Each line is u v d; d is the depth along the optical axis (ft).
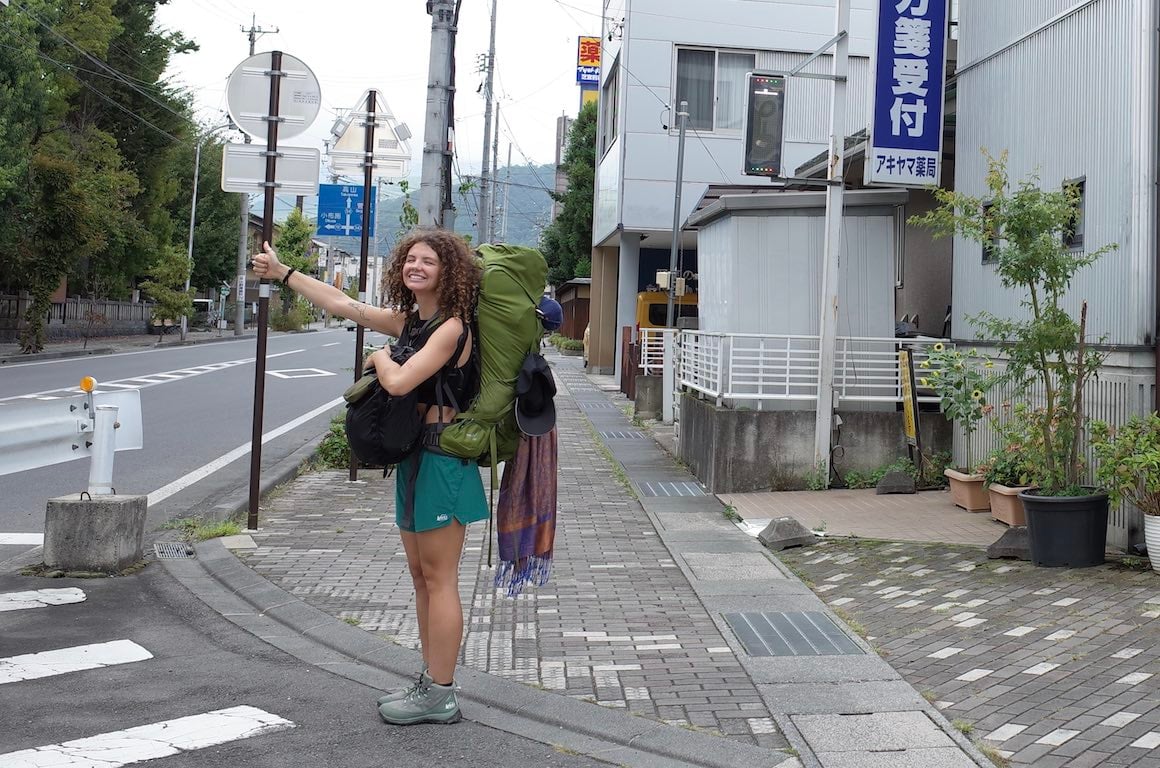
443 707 14.06
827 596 21.27
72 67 114.11
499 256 13.89
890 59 33.14
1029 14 28.53
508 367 13.75
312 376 83.97
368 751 13.12
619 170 70.59
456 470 13.66
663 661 16.96
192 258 157.48
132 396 24.06
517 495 14.34
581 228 123.54
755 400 35.96
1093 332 25.26
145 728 13.67
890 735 13.61
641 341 64.08
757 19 68.49
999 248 23.98
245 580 21.93
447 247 13.57
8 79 85.46
